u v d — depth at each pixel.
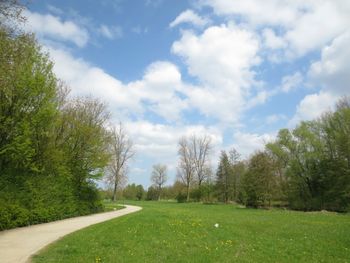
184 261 13.63
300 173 74.38
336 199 63.44
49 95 27.20
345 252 17.45
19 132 24.98
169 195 130.25
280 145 77.88
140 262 13.17
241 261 14.26
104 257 13.65
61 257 13.57
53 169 31.42
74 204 35.59
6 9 16.62
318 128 72.81
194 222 26.64
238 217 37.69
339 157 65.00
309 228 27.39
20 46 18.86
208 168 102.50
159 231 20.94
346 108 65.25
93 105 43.91
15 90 24.14
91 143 40.06
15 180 24.39
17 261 12.84
